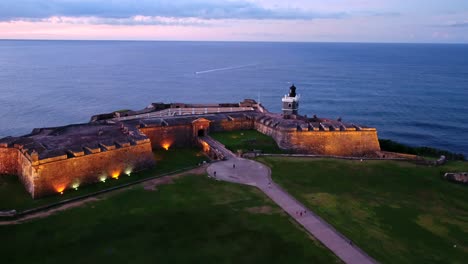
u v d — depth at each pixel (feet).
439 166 238.07
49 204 164.55
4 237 135.64
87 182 190.60
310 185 193.26
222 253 127.75
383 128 475.72
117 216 153.69
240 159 229.45
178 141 264.72
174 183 190.90
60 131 223.71
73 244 131.85
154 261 122.21
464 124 490.49
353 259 126.82
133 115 307.78
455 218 168.35
